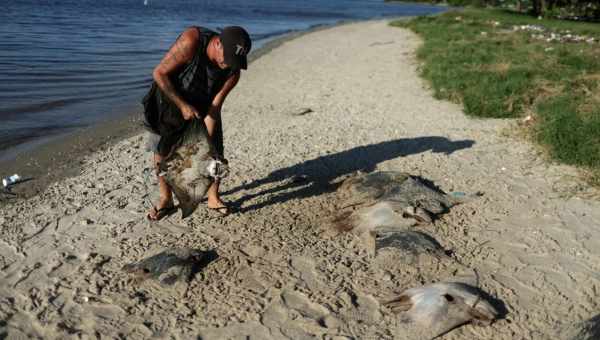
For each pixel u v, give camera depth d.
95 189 6.18
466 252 4.81
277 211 5.59
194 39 4.47
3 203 5.82
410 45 20.98
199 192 4.81
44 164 7.18
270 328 3.81
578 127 7.67
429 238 4.93
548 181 6.39
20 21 24.47
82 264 4.57
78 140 8.38
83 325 3.82
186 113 4.57
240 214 5.51
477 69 12.89
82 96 11.48
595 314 3.95
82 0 41.88
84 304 4.05
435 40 20.58
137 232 5.14
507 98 10.17
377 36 26.03
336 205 5.74
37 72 13.59
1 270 4.45
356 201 5.67
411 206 5.33
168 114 4.77
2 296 4.11
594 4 42.62
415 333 3.73
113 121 9.63
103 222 5.34
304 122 9.20
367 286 4.30
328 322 3.87
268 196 5.98
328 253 4.78
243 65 4.50
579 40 20.39
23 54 15.86
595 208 5.66
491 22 31.62
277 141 8.01
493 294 4.20
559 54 15.32
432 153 7.45
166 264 4.41
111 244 4.91
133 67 15.07
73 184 6.33
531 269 4.54
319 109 10.25
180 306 4.04
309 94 11.78
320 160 7.18
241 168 6.84
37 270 4.47
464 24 29.75
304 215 5.51
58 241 4.95
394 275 4.45
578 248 4.87
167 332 3.77
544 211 5.59
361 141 8.05
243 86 12.79
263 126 8.91
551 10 40.56
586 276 4.43
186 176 4.77
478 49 16.95
